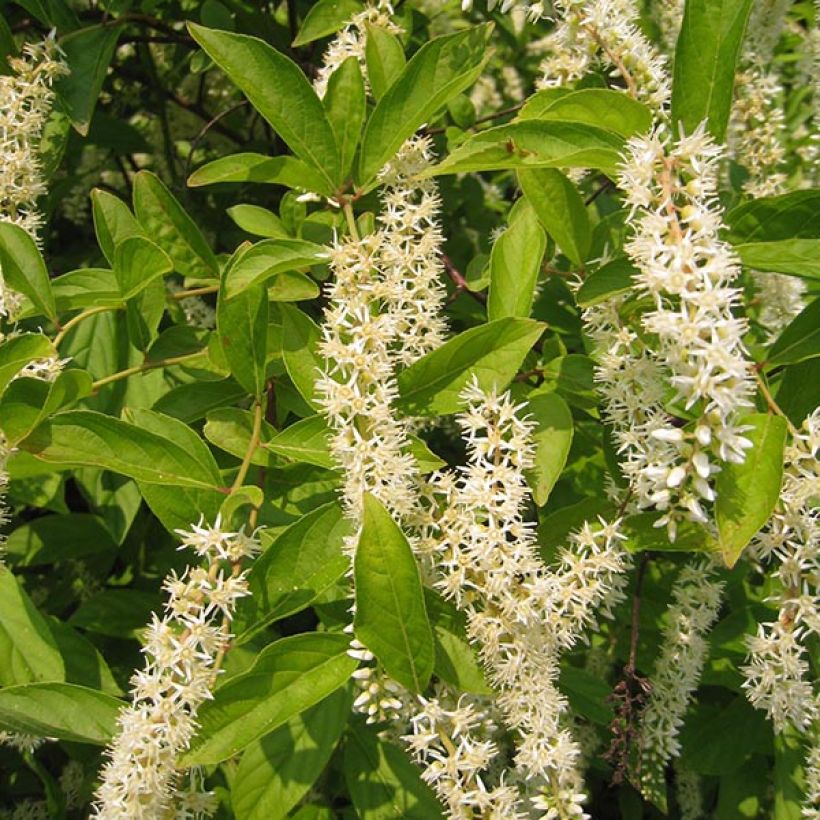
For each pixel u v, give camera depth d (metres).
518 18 0.60
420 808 0.34
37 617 0.34
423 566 0.30
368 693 0.29
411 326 0.33
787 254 0.28
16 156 0.38
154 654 0.27
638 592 0.38
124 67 0.54
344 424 0.29
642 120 0.29
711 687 0.47
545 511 0.40
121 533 0.38
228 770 0.39
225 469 0.35
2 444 0.31
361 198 0.37
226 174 0.32
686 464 0.27
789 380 0.32
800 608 0.30
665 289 0.27
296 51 0.51
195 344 0.37
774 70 0.62
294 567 0.29
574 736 0.46
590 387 0.34
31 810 0.48
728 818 0.45
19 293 0.35
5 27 0.39
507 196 0.66
